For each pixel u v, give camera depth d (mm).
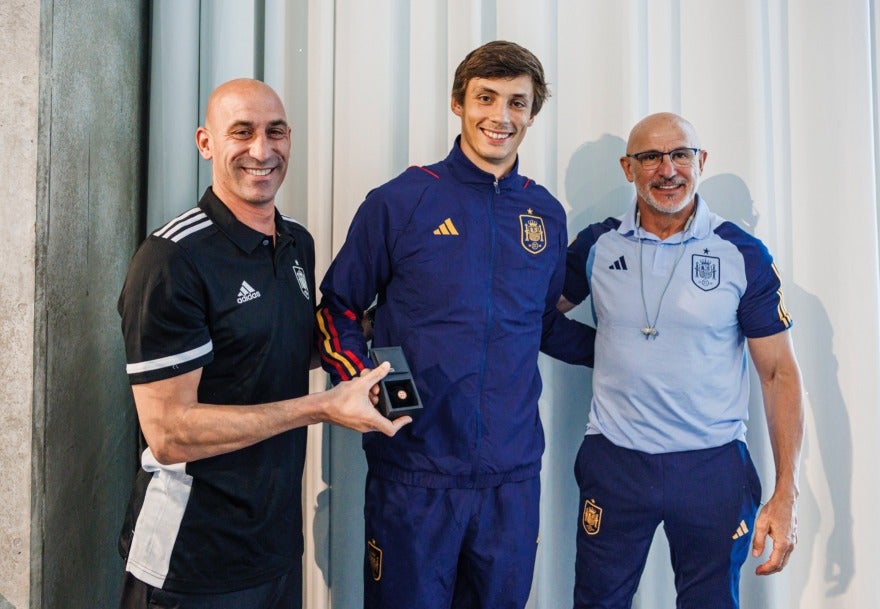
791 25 2174
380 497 1679
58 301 1528
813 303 2152
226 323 1433
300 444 1581
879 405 2098
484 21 2164
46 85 1454
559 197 2201
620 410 1835
